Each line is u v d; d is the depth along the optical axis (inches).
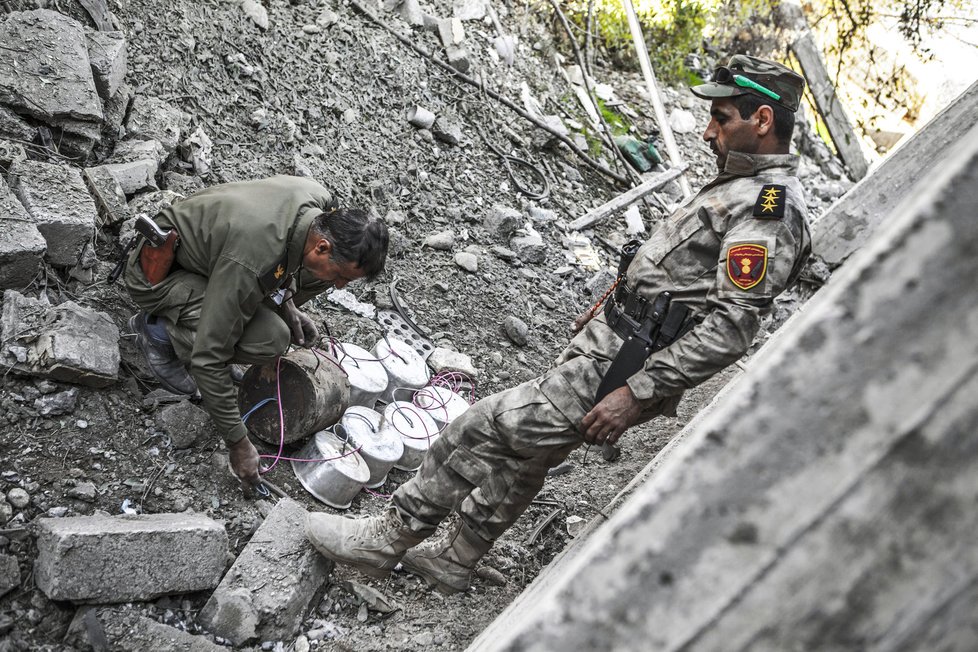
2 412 107.4
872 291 29.7
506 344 180.5
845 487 30.1
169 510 110.3
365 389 138.2
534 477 107.9
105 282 128.2
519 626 33.1
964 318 29.0
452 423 102.3
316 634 105.0
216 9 194.7
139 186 142.6
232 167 168.2
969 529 29.2
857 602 30.2
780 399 30.6
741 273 87.1
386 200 194.5
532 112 264.5
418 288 180.1
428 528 104.7
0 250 112.3
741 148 94.9
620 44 325.1
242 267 101.7
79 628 92.5
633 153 279.9
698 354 88.5
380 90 221.3
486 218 209.9
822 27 382.9
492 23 281.7
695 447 31.5
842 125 364.8
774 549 30.7
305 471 123.8
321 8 227.3
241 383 126.0
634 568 32.0
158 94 164.9
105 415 114.8
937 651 29.8
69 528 93.7
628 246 101.4
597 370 96.8
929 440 29.4
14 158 124.6
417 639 107.7
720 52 366.0
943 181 29.0
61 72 136.7
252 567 103.8
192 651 94.1
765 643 31.1
